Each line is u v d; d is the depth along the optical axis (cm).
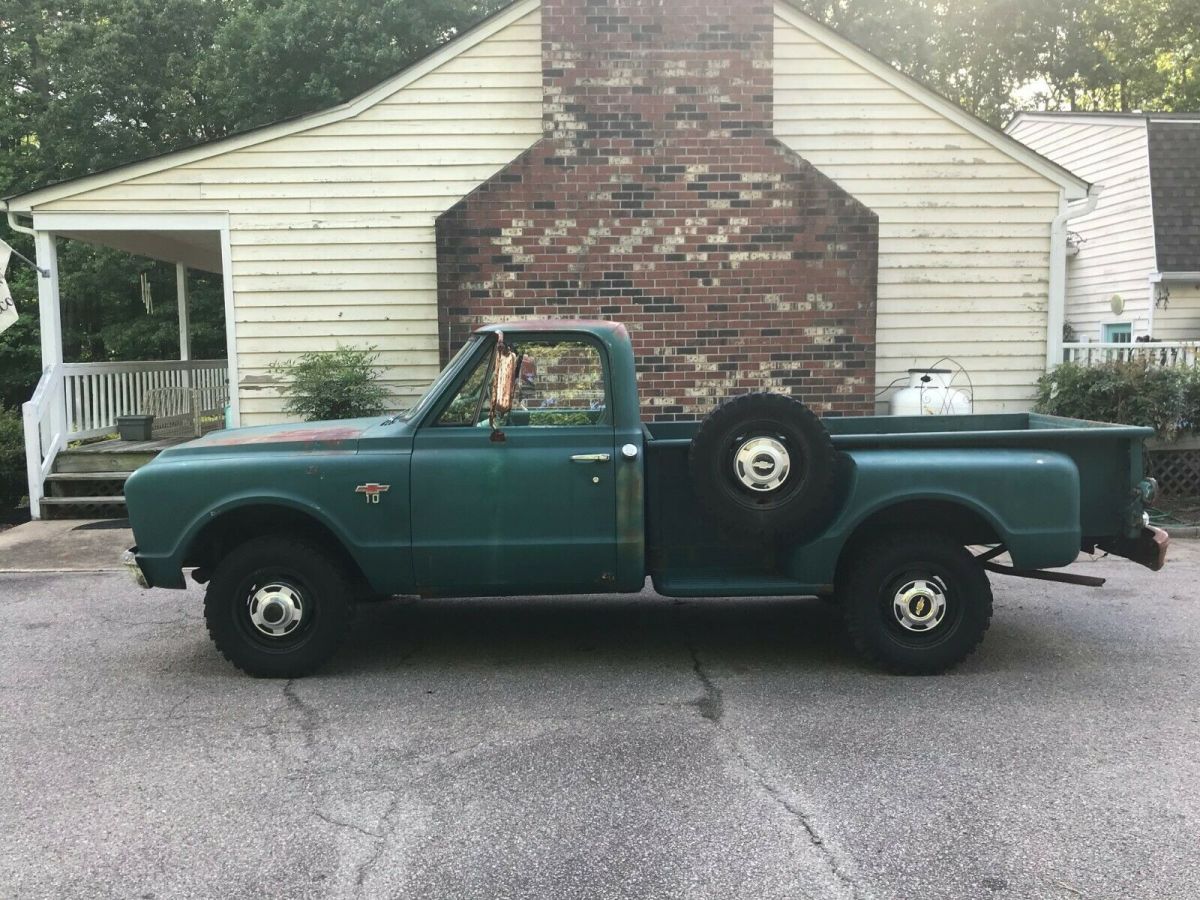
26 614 656
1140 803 358
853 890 300
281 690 493
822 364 941
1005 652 551
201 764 400
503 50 980
